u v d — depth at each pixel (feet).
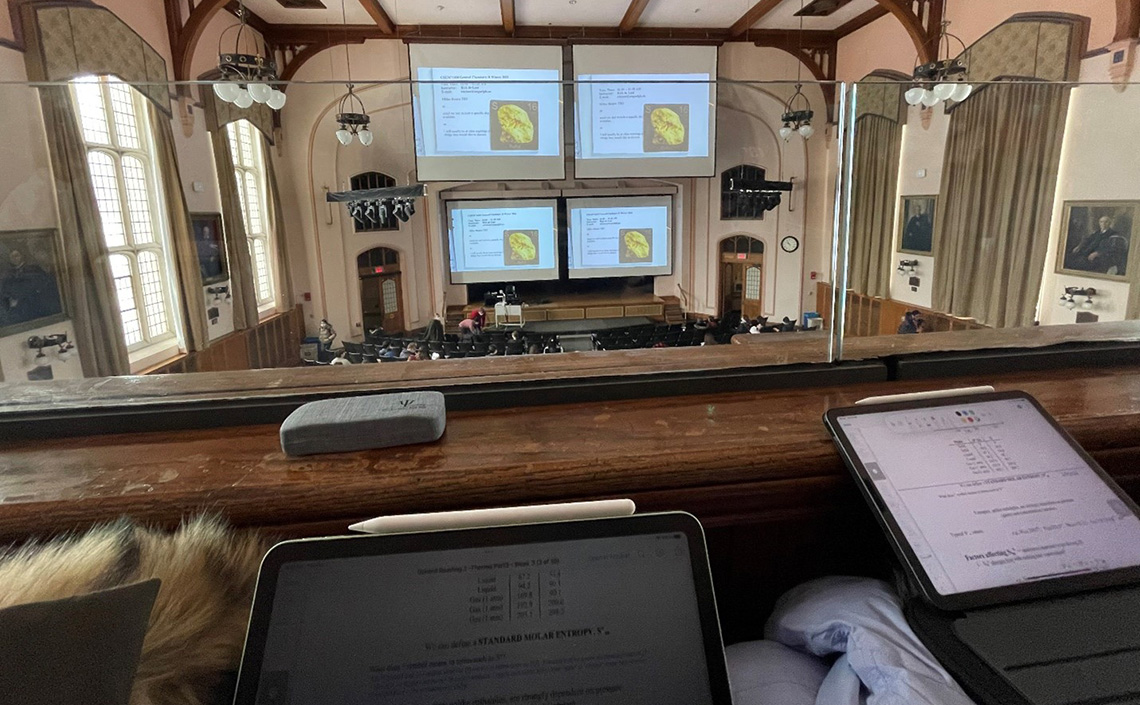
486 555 1.60
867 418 2.18
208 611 1.50
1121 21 15.11
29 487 1.99
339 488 1.96
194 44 17.80
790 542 2.39
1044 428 2.18
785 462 2.15
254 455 2.21
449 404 2.65
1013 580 1.77
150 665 1.36
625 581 1.59
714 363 2.98
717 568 2.37
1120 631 1.64
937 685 1.54
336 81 3.71
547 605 1.55
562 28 27.17
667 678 1.49
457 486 2.02
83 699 1.23
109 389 2.67
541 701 1.45
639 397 2.77
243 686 1.42
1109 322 3.27
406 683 1.45
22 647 1.24
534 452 2.16
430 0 23.00
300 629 1.49
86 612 1.31
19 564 1.55
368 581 1.55
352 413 2.25
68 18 12.83
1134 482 2.41
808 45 28.22
